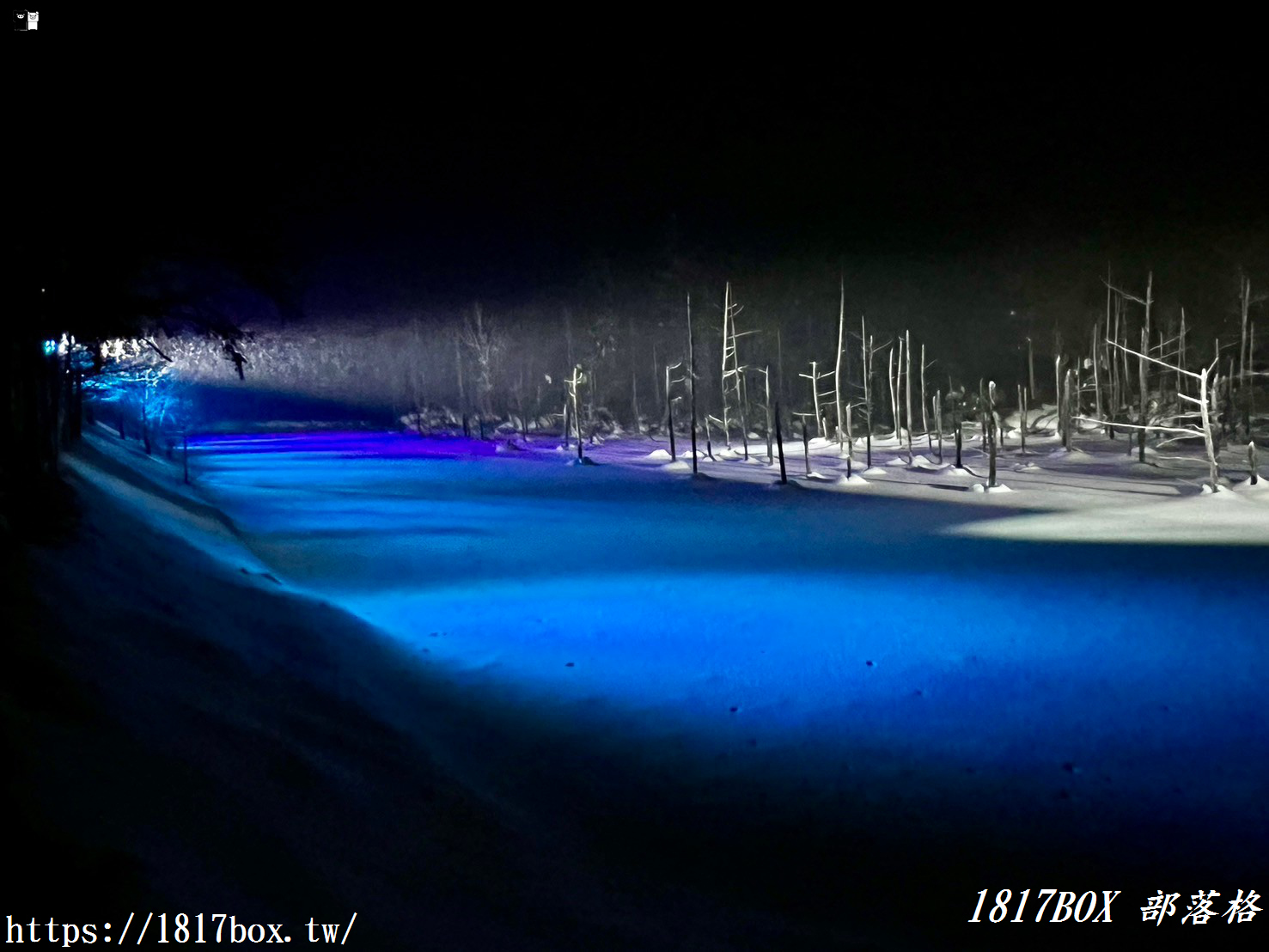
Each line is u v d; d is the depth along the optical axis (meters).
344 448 48.03
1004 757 7.40
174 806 4.36
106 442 21.61
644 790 6.71
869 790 6.75
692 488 29.02
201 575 10.17
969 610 12.49
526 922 4.50
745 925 4.87
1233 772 7.10
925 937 4.88
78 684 5.16
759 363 56.41
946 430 46.91
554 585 14.36
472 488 29.33
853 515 22.62
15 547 7.15
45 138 9.41
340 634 10.07
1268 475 28.34
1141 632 11.19
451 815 5.64
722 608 12.74
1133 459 32.59
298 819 4.84
